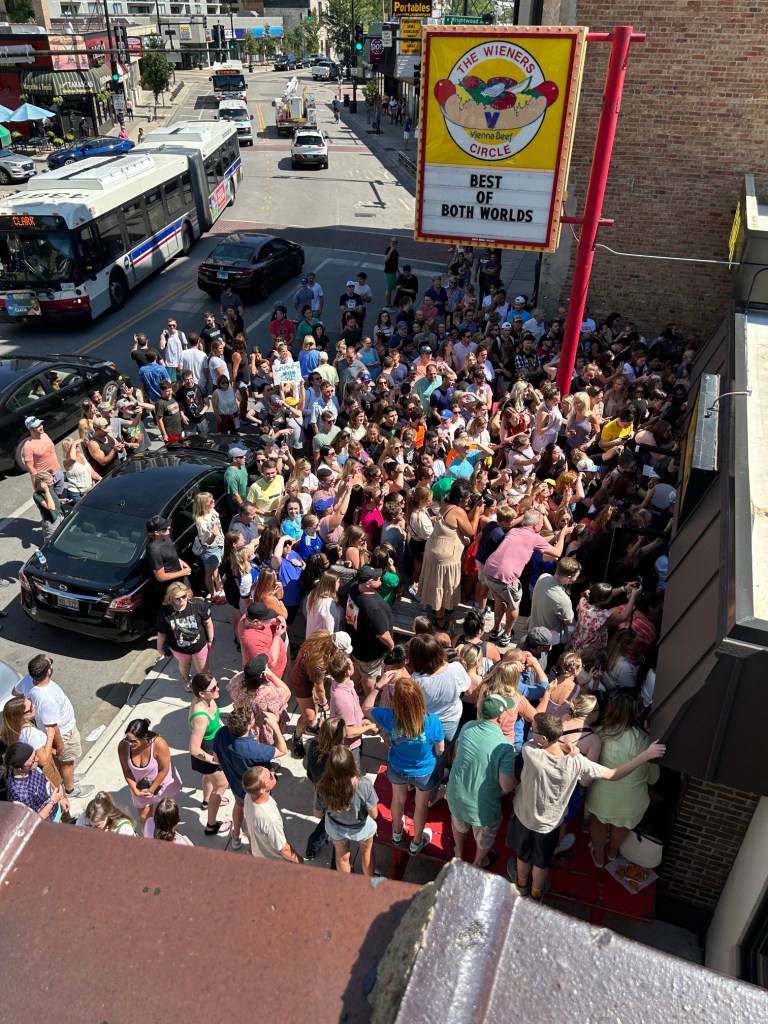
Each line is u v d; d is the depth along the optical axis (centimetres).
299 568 836
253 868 133
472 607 916
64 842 138
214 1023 112
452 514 802
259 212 3186
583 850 603
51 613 890
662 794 612
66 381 1392
